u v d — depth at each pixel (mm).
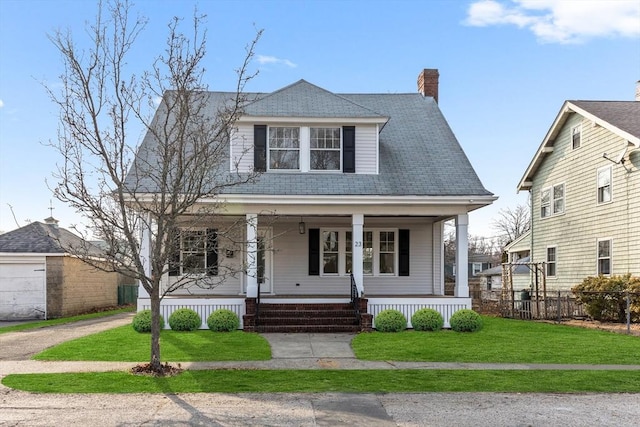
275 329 15484
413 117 21531
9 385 9000
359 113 18016
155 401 8086
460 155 19125
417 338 14367
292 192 16766
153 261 10156
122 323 19344
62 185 12109
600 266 22141
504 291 24094
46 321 20953
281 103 18500
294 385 9125
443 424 7090
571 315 20438
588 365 11047
